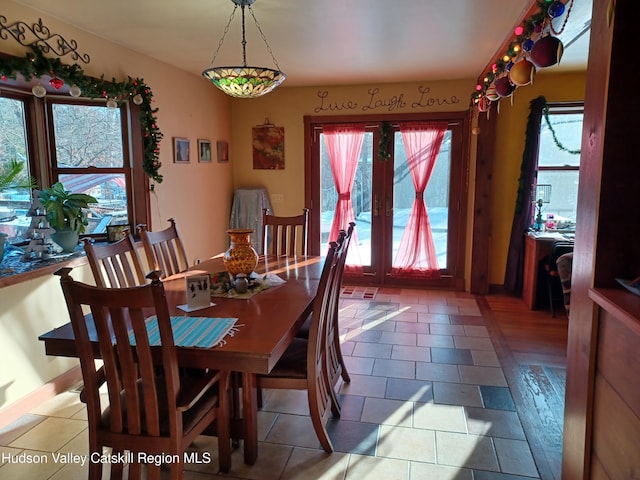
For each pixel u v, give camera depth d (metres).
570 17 2.95
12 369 2.63
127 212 3.86
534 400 2.83
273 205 5.69
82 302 1.64
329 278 2.22
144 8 2.80
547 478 2.13
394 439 2.44
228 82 2.50
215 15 2.93
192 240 4.73
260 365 1.72
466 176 5.16
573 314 1.74
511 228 5.09
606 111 1.48
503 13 2.91
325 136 5.47
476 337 3.85
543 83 4.79
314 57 4.03
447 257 5.41
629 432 1.31
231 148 5.67
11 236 3.28
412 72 4.67
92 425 1.82
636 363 1.27
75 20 3.02
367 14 2.92
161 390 2.00
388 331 4.00
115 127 3.75
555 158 4.93
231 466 2.23
